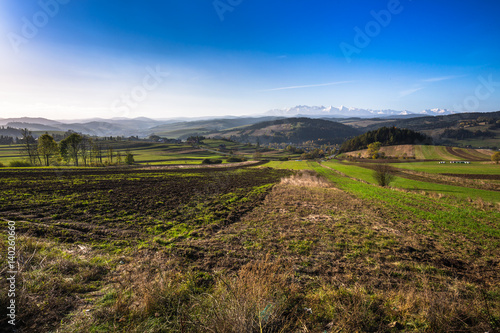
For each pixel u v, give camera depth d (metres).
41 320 3.57
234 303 3.90
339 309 4.46
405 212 17.22
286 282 5.67
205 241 9.15
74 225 10.04
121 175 31.78
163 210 14.10
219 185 27.42
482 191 31.72
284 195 22.47
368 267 7.38
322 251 8.69
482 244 10.89
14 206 12.55
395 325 4.09
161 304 4.23
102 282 5.25
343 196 23.59
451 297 5.38
